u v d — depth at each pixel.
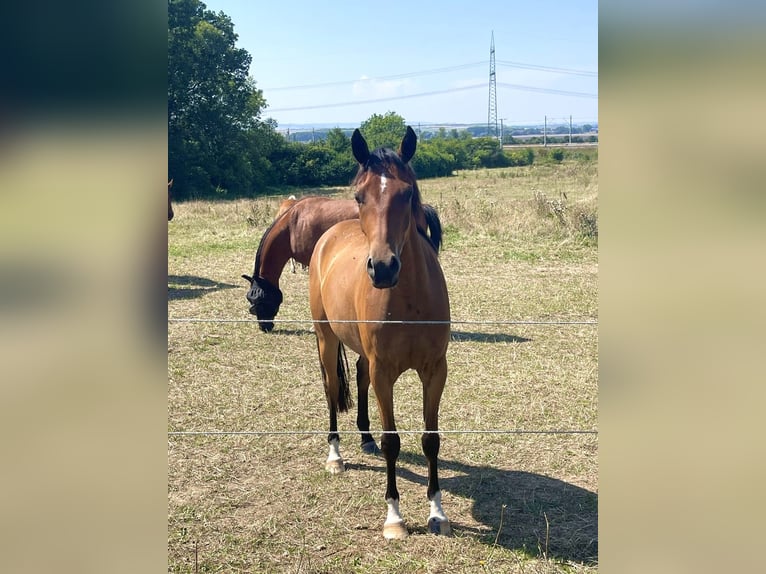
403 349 3.63
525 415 5.32
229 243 15.16
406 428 5.17
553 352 6.94
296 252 7.51
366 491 4.27
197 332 7.90
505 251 12.65
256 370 6.59
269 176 43.84
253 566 3.43
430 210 4.76
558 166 49.59
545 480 4.32
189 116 39.47
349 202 7.34
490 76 96.75
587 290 9.60
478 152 56.12
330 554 3.54
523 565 3.37
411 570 3.37
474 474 4.43
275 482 4.39
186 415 5.46
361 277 3.90
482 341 7.36
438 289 3.72
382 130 45.94
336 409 4.68
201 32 39.19
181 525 3.83
